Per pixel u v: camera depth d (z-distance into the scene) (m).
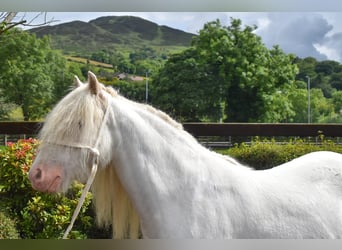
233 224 1.86
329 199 2.11
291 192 2.05
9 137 8.10
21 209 4.07
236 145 6.57
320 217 2.03
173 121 1.99
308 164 2.24
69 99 1.77
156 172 1.84
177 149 1.90
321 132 6.85
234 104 21.36
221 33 21.73
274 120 21.23
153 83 21.86
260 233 1.89
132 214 1.95
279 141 7.68
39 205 3.86
